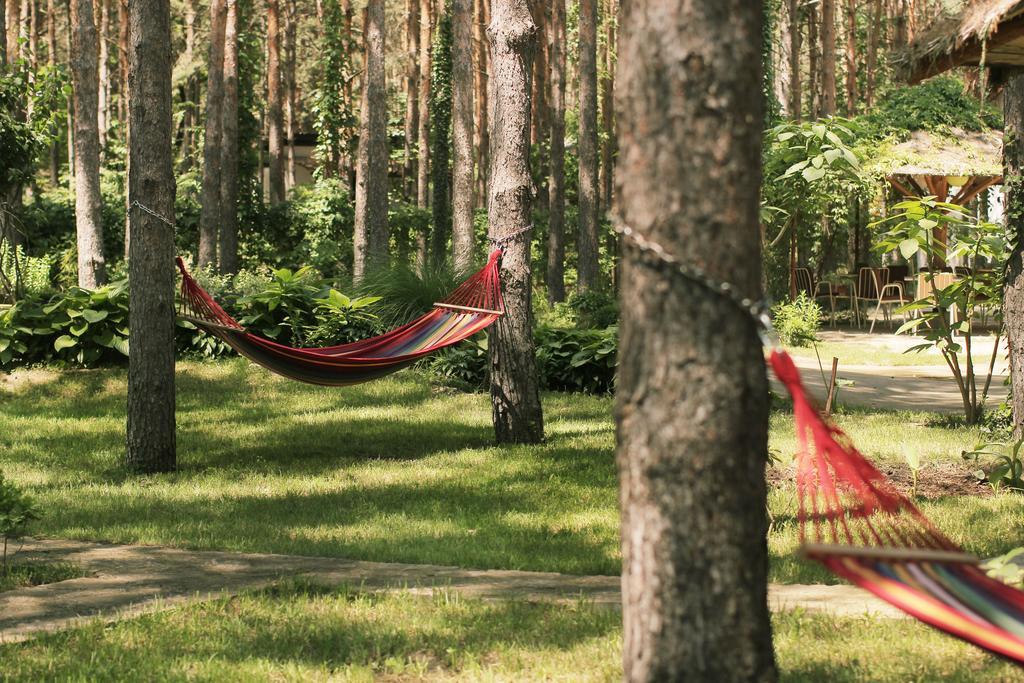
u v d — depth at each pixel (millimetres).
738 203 3236
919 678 4559
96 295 15875
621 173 3338
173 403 10828
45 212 32000
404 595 6055
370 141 24078
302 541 7574
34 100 16625
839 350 21078
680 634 3221
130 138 10688
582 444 11961
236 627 5477
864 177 20609
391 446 12047
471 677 4754
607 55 36062
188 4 39000
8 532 7332
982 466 10234
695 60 3197
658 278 3240
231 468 10789
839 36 42000
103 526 8141
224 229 28359
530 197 12016
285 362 10078
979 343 21766
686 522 3213
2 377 15109
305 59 49250
